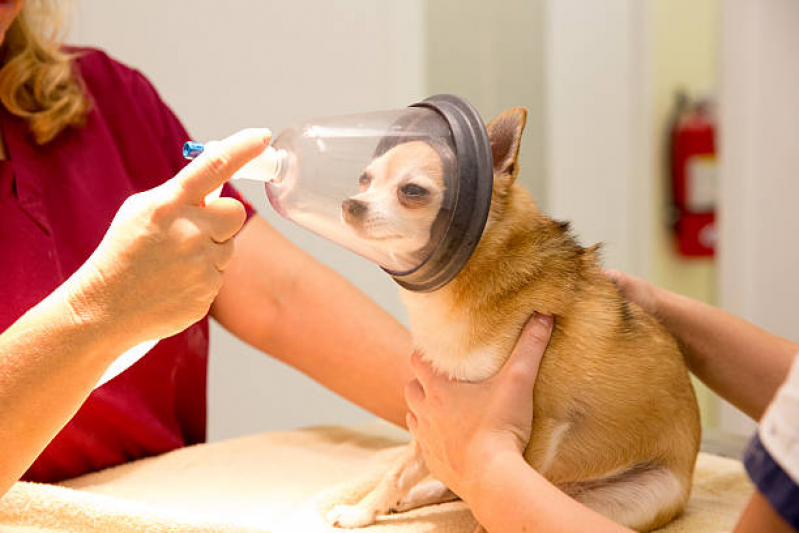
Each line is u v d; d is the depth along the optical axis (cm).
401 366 150
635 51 336
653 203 357
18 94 140
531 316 118
